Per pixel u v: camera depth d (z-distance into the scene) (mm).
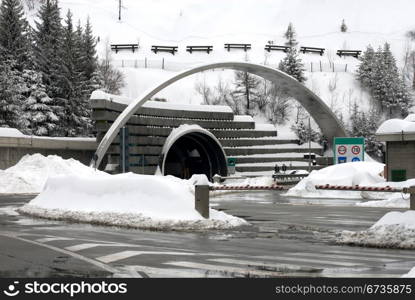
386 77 104938
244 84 98562
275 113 98375
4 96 53656
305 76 107062
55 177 22938
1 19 61375
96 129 53281
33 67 62281
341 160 46906
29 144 45656
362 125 92562
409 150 35938
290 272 10070
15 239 14586
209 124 69438
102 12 166125
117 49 123500
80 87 64562
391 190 27844
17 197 33375
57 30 67438
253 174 68000
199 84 102062
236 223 18109
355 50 134375
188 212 18312
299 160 75062
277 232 16656
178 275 9758
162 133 61188
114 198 19953
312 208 26812
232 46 131750
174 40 155125
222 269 10359
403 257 11906
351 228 17906
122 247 13180
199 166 69062
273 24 178500
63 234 15734
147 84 101312
